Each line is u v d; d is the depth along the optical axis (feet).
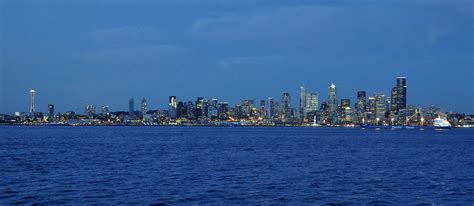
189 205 177.78
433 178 255.50
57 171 280.31
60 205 176.55
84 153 439.63
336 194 201.98
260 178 250.16
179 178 248.52
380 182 238.07
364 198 193.57
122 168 297.53
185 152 456.04
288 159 374.02
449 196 199.21
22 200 184.85
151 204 178.91
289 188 216.74
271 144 638.12
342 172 280.92
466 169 303.48
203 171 281.95
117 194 198.39
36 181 235.81
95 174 265.34
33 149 505.66
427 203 184.75
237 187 218.79
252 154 431.43
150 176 256.52
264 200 188.03
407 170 295.28
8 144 613.11
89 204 178.29
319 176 260.62
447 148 560.61
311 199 190.60
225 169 293.84
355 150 506.07
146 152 455.22
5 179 243.40
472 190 214.28
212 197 193.36
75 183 228.84
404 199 192.13
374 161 360.69
